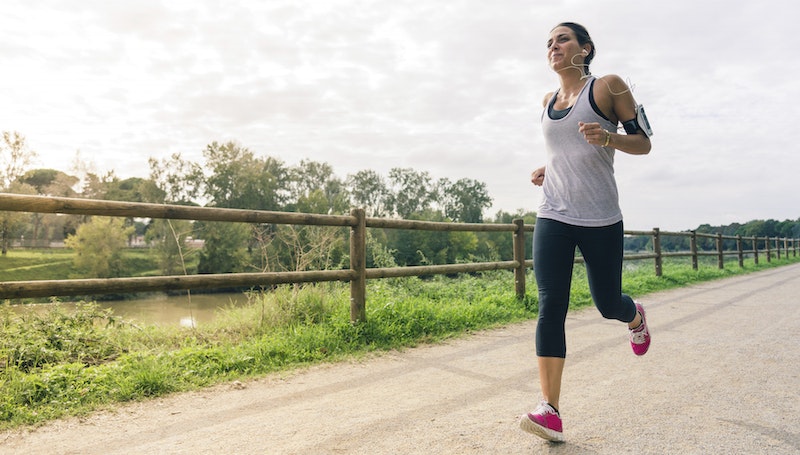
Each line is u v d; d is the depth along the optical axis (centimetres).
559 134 235
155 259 5262
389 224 497
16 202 306
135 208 355
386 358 394
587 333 480
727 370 337
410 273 510
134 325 457
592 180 229
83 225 5434
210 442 225
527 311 610
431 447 214
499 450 209
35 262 5644
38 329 389
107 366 334
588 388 299
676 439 219
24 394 281
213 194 6469
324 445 218
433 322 500
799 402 269
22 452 217
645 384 306
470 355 402
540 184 269
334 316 488
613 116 231
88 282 323
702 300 732
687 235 1223
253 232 611
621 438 220
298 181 8050
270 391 307
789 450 206
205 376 337
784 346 411
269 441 224
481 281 807
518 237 655
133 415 265
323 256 597
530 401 280
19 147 5253
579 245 236
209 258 4869
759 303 691
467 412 261
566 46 240
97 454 214
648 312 617
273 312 491
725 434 224
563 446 212
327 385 319
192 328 472
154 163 6234
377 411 265
